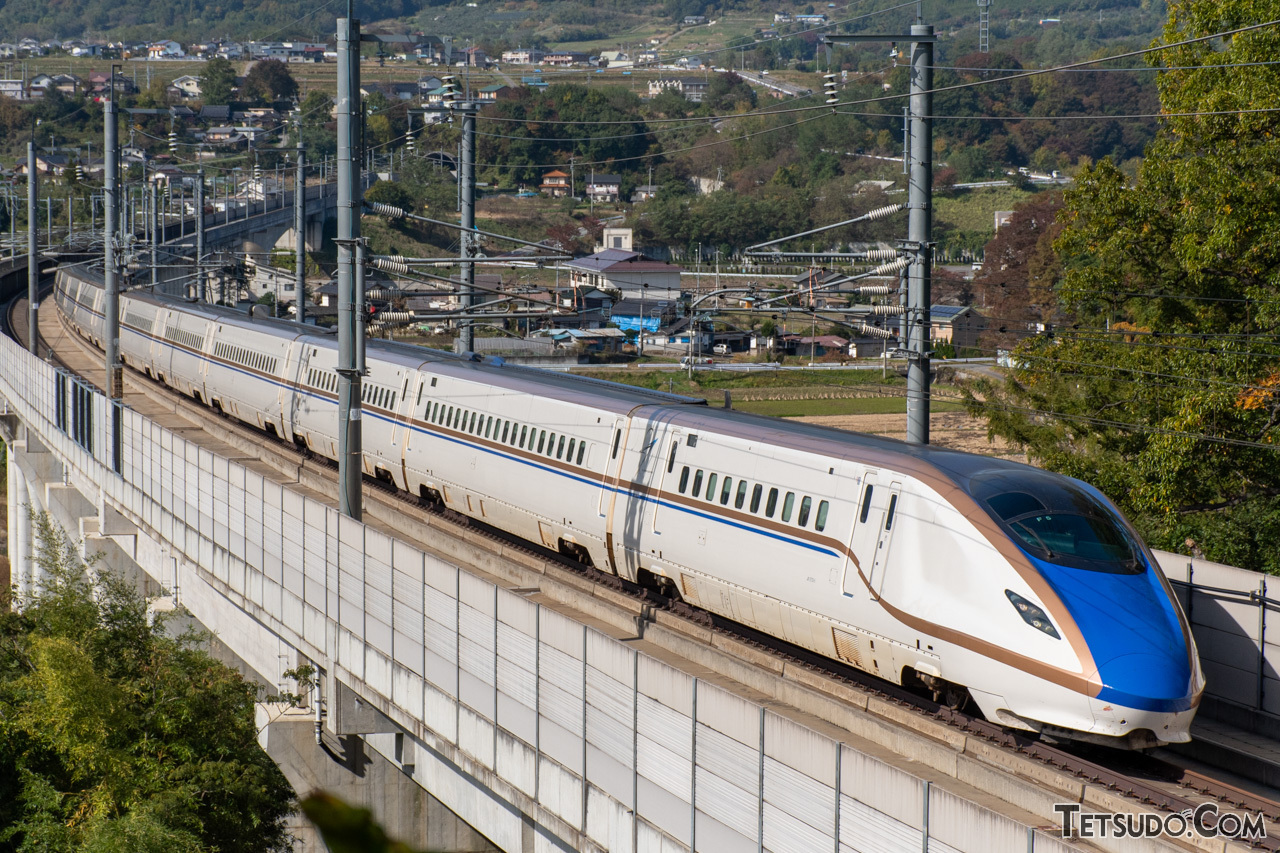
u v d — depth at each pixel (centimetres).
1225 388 6078
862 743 3712
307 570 5709
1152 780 3416
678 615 5053
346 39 5469
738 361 18975
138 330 13238
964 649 3619
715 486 4819
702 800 3291
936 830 2656
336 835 538
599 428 5588
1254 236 6438
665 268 19362
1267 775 3509
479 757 4309
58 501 11112
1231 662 4141
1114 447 6812
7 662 6372
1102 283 7206
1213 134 6775
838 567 4141
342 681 5350
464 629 4378
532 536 6128
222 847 5538
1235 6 6725
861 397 16975
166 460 7800
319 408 8350
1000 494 3794
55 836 5253
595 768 3700
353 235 5584
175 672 6047
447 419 6894
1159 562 4503
